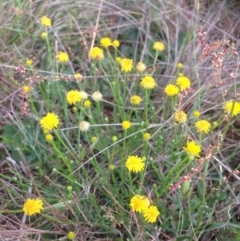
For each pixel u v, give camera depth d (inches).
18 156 25.9
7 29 30.9
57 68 29.2
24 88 25.0
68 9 33.3
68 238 22.1
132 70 30.2
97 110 26.4
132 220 21.7
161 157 24.6
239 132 26.9
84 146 26.3
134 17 34.5
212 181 25.1
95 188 23.9
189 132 25.4
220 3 33.8
